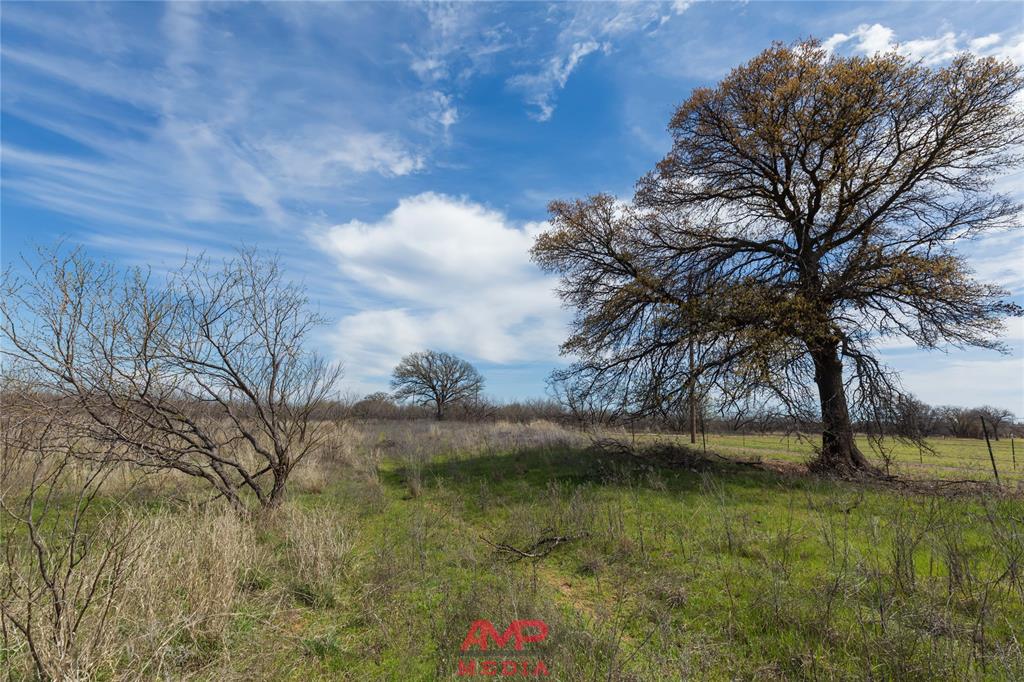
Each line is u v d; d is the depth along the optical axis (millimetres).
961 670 3203
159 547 4289
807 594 4652
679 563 5914
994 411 30844
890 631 3713
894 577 4488
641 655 3812
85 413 5742
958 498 8914
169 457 6488
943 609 3889
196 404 7699
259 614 4199
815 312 11516
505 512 8680
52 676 2877
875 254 11883
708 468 12242
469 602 4301
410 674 3576
